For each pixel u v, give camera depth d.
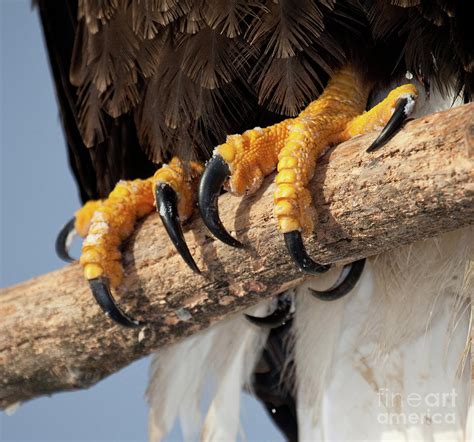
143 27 4.30
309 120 4.25
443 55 4.29
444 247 4.32
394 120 4.21
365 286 4.36
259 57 4.29
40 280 4.34
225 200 4.26
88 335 4.32
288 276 4.25
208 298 4.27
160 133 4.32
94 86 4.35
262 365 4.43
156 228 4.29
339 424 4.36
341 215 4.22
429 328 4.34
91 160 4.42
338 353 4.37
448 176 4.19
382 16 4.29
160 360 4.42
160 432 4.42
